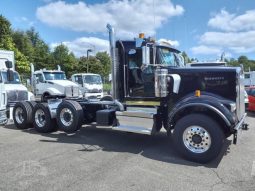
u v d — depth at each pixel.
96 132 9.15
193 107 6.05
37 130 9.19
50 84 18.80
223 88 6.32
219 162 6.02
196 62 8.70
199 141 5.93
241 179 5.08
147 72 7.00
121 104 7.27
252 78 27.20
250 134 8.73
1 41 38.91
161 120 7.00
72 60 54.88
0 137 8.46
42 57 57.94
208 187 4.74
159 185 4.82
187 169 5.59
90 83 21.48
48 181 4.98
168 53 7.42
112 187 4.73
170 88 6.63
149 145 7.46
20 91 12.12
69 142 7.81
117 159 6.23
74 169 5.57
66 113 8.34
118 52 7.39
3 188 4.70
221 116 5.72
